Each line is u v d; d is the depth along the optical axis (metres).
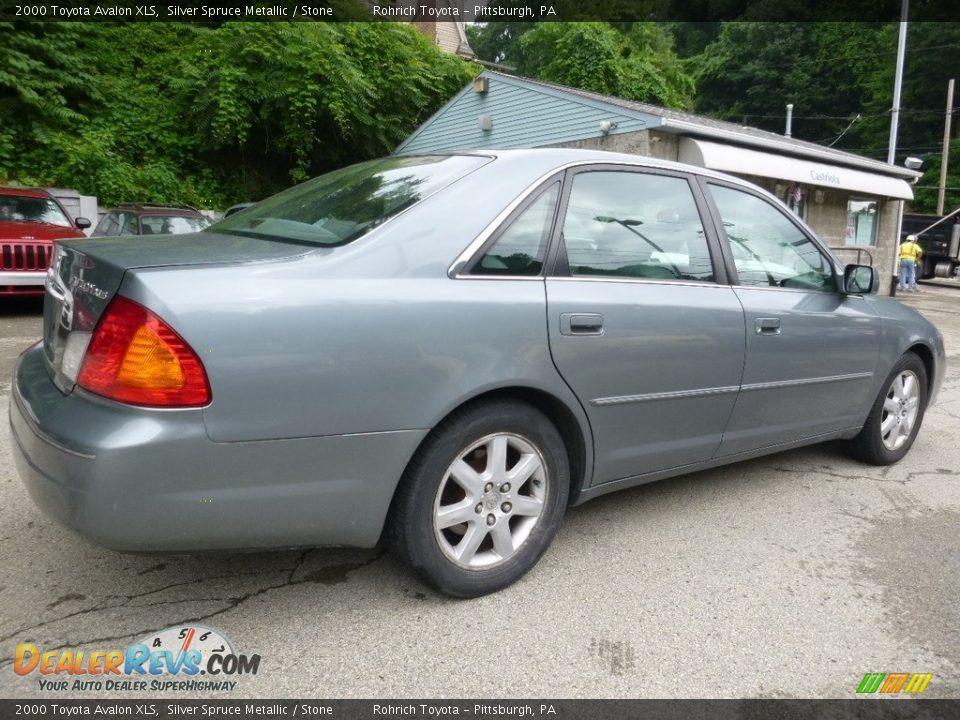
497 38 38.66
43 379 2.19
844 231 17.09
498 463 2.45
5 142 14.03
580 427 2.62
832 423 3.71
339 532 2.16
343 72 16.48
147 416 1.85
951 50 39.19
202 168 17.38
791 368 3.34
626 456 2.82
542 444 2.54
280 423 1.98
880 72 42.31
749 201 3.40
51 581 2.49
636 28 29.16
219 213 14.91
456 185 2.48
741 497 3.59
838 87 44.62
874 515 3.42
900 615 2.52
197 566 2.63
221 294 1.93
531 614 2.42
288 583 2.55
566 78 23.92
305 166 17.02
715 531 3.16
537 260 2.52
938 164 39.06
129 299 1.89
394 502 2.29
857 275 3.55
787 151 14.61
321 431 2.04
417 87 19.52
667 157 13.57
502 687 2.05
